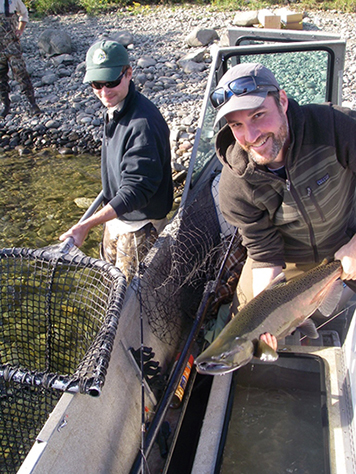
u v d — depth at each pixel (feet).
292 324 6.83
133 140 10.55
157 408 8.63
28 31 45.57
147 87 31.55
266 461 7.97
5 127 28.76
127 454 7.94
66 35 38.32
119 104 10.66
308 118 7.55
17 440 8.52
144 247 11.76
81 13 51.57
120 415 7.97
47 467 6.08
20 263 9.25
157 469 8.42
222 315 10.89
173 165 23.06
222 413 8.29
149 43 39.29
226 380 8.81
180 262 10.42
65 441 6.50
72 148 26.81
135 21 46.75
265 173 7.75
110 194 12.20
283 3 49.34
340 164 7.80
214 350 5.98
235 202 8.39
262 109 6.86
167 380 9.45
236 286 11.33
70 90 32.68
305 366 9.05
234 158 7.82
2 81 29.30
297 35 13.75
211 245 12.01
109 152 11.37
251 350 6.17
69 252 8.96
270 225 8.71
